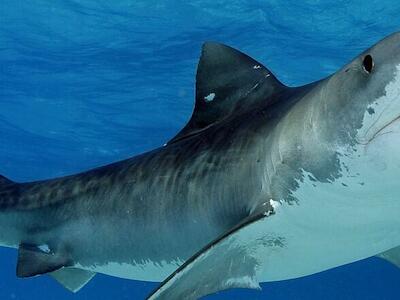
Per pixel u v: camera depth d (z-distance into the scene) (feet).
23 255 17.01
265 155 11.77
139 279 15.44
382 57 8.33
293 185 10.93
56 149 71.77
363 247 11.49
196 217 13.32
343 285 297.74
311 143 10.31
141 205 14.48
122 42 45.27
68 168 80.64
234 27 43.16
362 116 8.91
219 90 14.25
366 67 8.63
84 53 47.09
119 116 60.80
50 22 42.45
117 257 15.40
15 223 17.28
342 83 9.39
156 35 44.16
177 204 13.64
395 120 8.45
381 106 8.51
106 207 15.30
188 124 14.82
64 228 16.30
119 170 15.61
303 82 53.11
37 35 44.42
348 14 40.73
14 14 41.55
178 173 13.87
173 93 55.47
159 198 14.07
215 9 40.34
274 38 45.03
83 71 50.57
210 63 14.33
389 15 40.52
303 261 12.28
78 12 40.75
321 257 12.04
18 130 65.26
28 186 17.56
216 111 14.26
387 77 8.25
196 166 13.51
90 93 55.11
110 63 48.98
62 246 16.48
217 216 12.94
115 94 55.47
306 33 43.93
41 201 16.81
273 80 13.67
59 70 50.47
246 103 13.74
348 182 9.80
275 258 12.35
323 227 11.05
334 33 43.68
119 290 267.39
